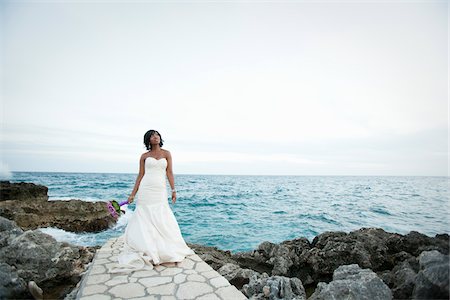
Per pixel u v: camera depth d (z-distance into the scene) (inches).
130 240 210.4
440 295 112.0
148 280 173.5
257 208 954.7
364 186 2151.8
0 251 196.4
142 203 218.7
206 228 649.0
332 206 985.5
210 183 2440.9
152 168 223.1
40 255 202.8
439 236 189.8
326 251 289.1
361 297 151.1
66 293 192.7
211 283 170.1
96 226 571.2
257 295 174.4
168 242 214.5
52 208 559.8
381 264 271.1
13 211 517.3
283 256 298.7
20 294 160.6
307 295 258.5
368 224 665.6
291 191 1659.7
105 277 177.0
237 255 324.5
